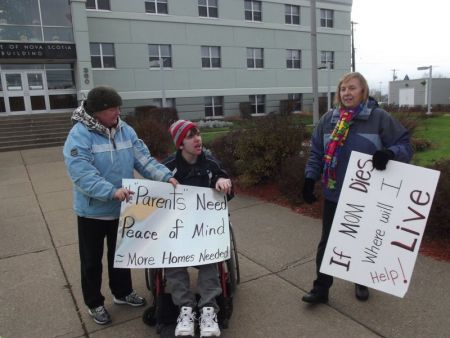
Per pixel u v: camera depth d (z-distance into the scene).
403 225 3.04
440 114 25.50
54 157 13.18
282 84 30.45
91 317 3.41
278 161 6.96
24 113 21.59
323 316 3.26
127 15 23.75
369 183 3.08
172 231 3.09
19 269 4.46
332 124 3.25
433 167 4.81
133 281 4.05
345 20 33.53
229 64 27.81
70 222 6.09
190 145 3.15
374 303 3.39
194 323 2.82
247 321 3.25
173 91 25.72
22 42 19.91
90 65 21.42
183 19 25.61
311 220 5.55
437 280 3.68
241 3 27.97
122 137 3.14
